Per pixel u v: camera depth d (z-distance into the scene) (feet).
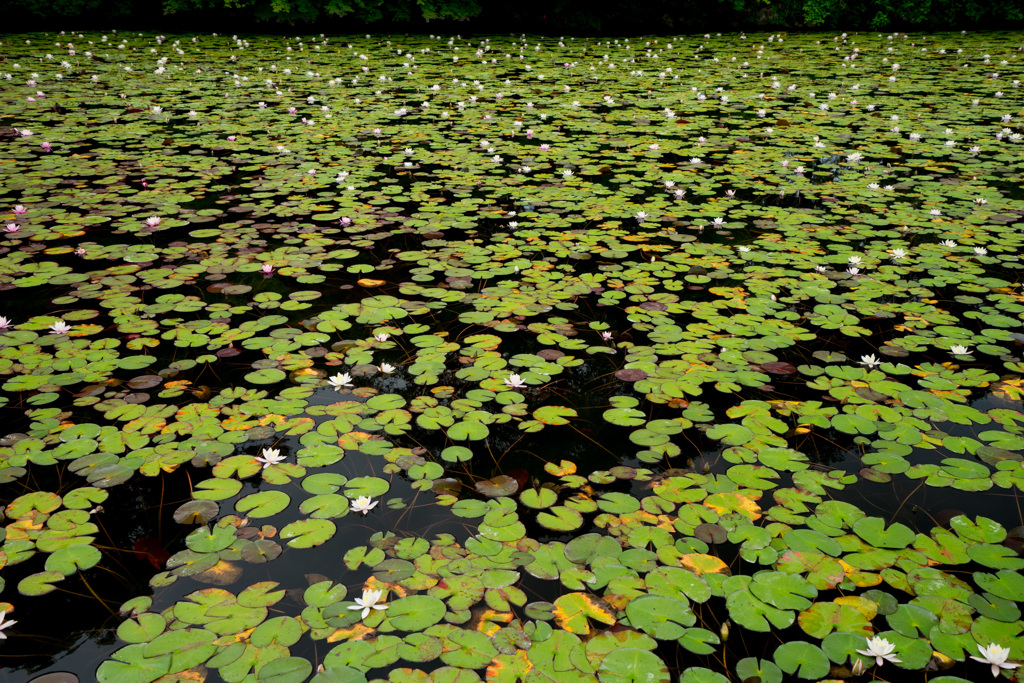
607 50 36.96
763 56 34.91
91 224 12.05
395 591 4.79
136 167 15.57
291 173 15.57
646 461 6.30
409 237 12.03
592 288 10.06
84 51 31.58
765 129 20.21
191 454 6.21
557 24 44.52
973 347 8.32
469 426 6.78
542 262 11.03
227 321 8.84
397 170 16.08
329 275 10.38
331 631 4.45
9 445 6.26
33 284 9.69
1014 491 5.83
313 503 5.65
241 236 11.84
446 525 5.49
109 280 9.94
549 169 16.40
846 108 23.04
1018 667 4.21
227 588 4.82
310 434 6.57
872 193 14.57
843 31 44.73
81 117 20.07
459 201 14.01
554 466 6.25
